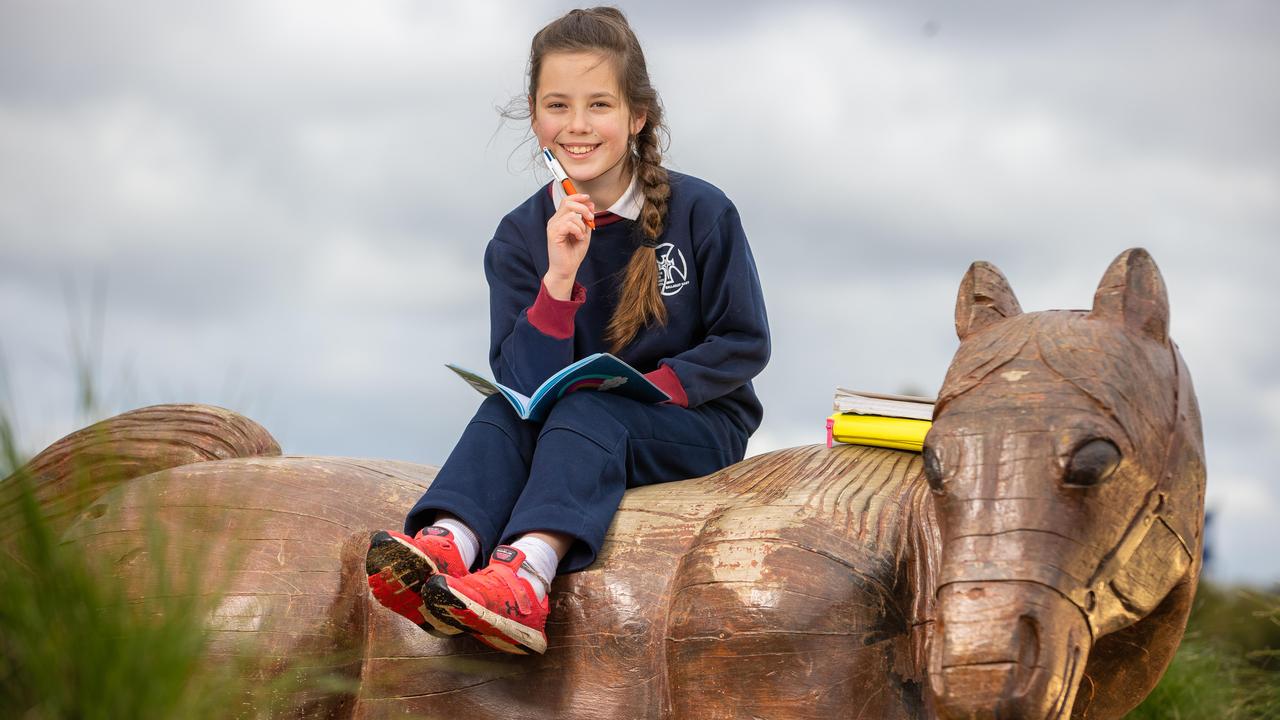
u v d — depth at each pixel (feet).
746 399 10.79
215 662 8.95
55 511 10.18
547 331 9.97
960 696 6.72
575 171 10.39
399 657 9.15
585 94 10.32
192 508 9.64
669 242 10.49
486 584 8.25
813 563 8.18
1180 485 7.52
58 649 7.20
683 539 8.82
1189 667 14.29
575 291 10.37
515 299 10.73
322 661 9.13
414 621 8.59
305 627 9.16
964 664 6.74
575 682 8.68
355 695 9.20
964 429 7.34
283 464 10.00
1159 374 7.64
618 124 10.38
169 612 7.84
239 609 9.12
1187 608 7.91
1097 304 7.92
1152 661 8.11
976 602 6.86
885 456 9.20
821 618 8.03
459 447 9.43
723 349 10.17
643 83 10.67
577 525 8.77
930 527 8.36
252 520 9.55
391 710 9.06
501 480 9.29
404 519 9.68
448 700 8.95
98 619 7.42
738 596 8.16
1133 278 7.91
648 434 9.69
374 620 9.30
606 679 8.61
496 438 9.46
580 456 9.11
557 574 8.89
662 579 8.71
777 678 8.01
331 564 9.41
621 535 8.99
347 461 10.27
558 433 9.21
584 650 8.70
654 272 10.33
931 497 8.57
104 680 7.16
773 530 8.39
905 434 9.17
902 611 8.20
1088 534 7.08
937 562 8.21
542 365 9.93
